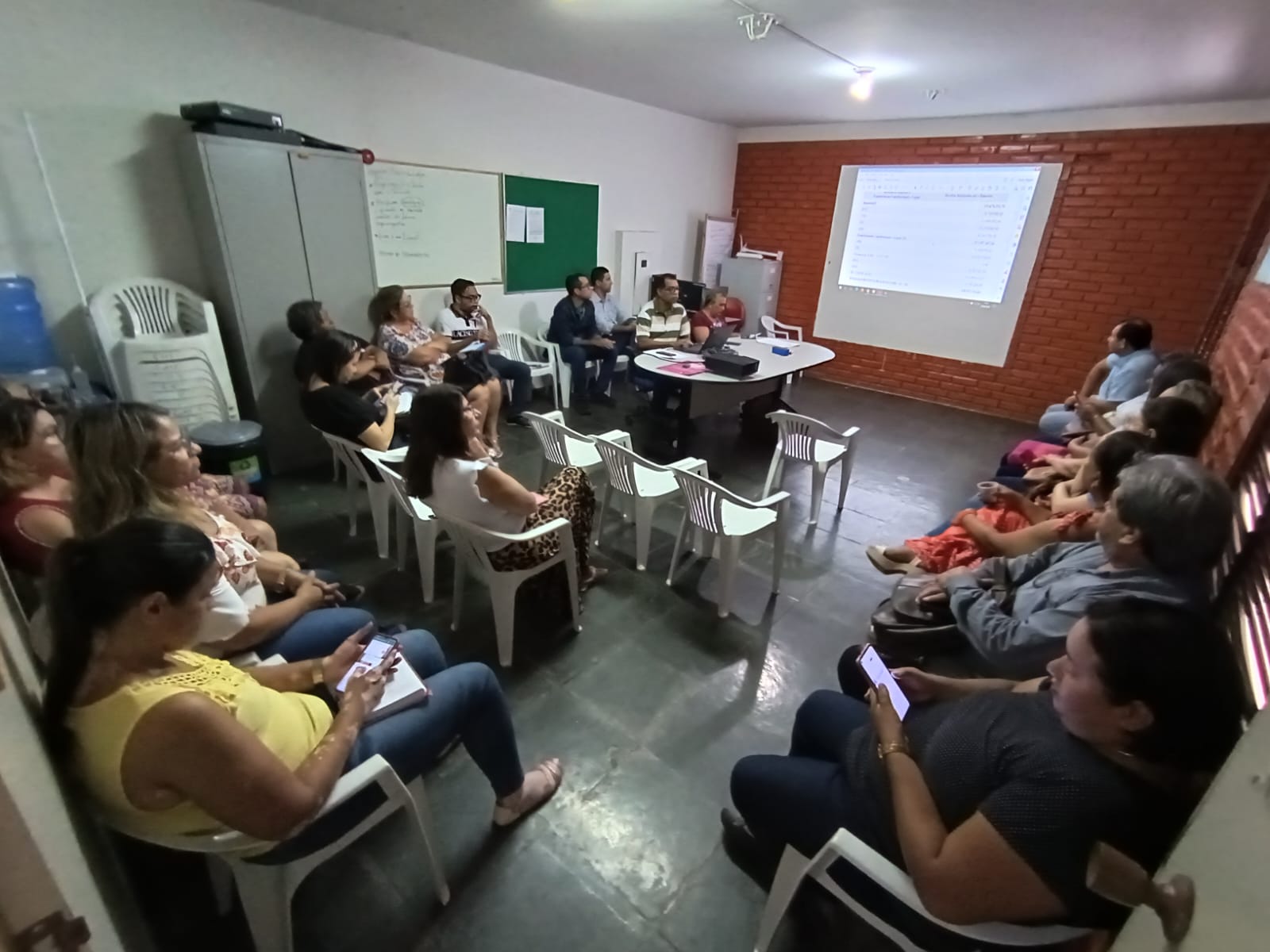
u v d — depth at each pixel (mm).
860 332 6070
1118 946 741
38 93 2695
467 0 2953
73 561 816
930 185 5348
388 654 1301
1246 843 512
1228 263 4281
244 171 3047
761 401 4449
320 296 3494
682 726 1883
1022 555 1716
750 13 2889
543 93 4602
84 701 837
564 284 5340
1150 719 762
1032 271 5027
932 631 1621
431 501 1953
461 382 3646
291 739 1064
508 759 1488
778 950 1312
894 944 1324
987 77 3762
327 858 1142
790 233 6340
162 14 2910
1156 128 4336
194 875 1405
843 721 1344
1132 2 2469
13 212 2742
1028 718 911
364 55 3617
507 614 2041
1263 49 2918
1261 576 1386
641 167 5594
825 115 5414
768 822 1224
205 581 887
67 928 612
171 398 3055
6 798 543
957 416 5328
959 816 917
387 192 3961
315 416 2631
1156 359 3281
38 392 2184
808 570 2768
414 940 1302
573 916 1361
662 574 2678
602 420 4629
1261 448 1745
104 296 2984
